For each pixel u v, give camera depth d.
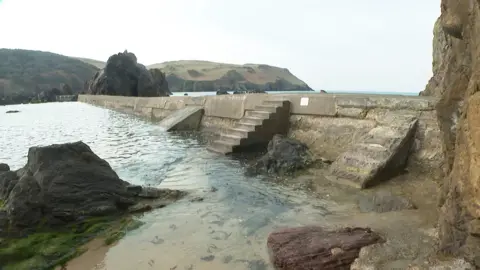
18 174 6.38
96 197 5.81
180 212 5.72
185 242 4.64
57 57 107.31
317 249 3.98
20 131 16.84
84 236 4.98
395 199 5.37
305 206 5.71
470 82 3.20
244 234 4.80
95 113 28.12
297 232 4.47
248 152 10.05
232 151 9.91
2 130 17.22
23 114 27.38
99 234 5.05
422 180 6.20
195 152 10.78
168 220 5.42
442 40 11.39
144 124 19.56
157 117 21.70
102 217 5.59
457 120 3.74
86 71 106.00
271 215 5.41
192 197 6.43
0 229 4.94
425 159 6.50
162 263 4.12
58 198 5.51
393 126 7.16
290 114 10.45
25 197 5.25
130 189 6.41
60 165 5.85
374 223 4.75
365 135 7.64
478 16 3.15
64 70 99.38
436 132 6.51
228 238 4.70
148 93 49.03
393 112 7.46
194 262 4.11
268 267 3.95
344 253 3.87
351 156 7.05
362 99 8.23
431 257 3.45
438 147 6.36
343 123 8.58
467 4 3.51
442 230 3.62
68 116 25.41
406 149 6.74
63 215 5.39
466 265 3.09
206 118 15.79
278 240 4.30
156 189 6.61
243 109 12.76
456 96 3.77
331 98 9.07
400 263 3.44
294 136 9.94
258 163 8.35
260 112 10.78
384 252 3.72
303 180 7.11
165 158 10.08
